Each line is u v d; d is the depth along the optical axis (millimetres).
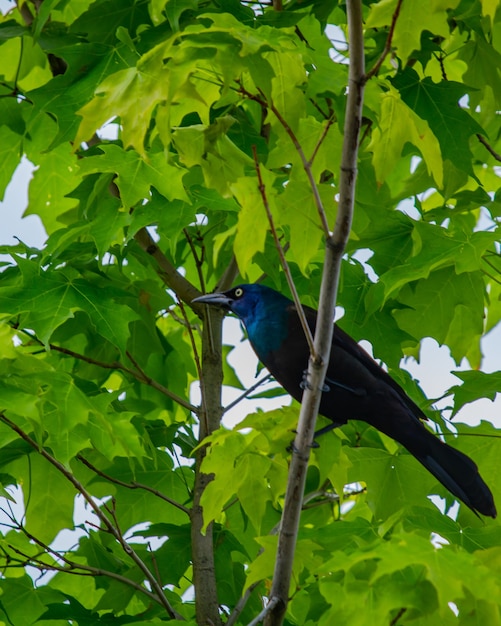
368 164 11625
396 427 10227
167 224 10062
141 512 11789
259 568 8086
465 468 10008
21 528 9953
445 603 6031
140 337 12758
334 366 10297
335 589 7027
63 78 10289
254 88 9023
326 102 9742
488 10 7359
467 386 10664
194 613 11211
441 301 11820
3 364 9539
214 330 12336
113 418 9992
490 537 8703
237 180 7676
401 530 7012
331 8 10922
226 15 7559
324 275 7148
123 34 9867
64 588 12078
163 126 7410
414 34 7566
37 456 10938
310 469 11758
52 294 10188
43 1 10914
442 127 10414
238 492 9008
